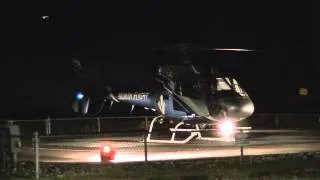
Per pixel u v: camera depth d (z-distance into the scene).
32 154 22.08
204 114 26.38
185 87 26.42
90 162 18.56
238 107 25.09
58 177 16.08
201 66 26.95
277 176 15.70
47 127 28.45
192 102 26.28
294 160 18.48
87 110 33.50
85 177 16.00
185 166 17.64
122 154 21.86
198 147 24.25
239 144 18.38
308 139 26.94
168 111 27.62
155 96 28.42
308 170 16.78
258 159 18.94
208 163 18.19
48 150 23.69
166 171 16.80
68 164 18.11
